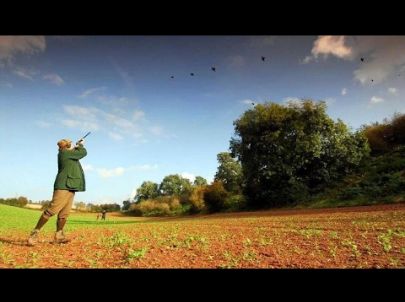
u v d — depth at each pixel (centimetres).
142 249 637
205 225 1505
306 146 3622
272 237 879
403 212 1650
